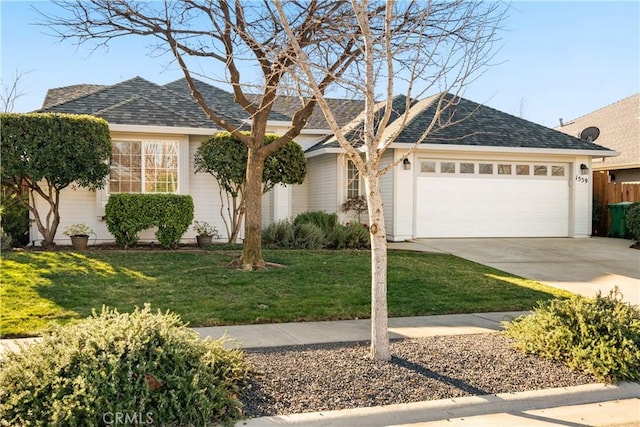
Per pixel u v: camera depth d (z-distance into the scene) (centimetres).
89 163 1181
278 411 411
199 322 684
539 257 1320
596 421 436
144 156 1354
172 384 400
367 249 1388
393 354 551
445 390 461
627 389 495
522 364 535
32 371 394
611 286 999
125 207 1243
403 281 969
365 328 683
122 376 391
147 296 796
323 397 436
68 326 467
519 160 1684
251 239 1034
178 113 1430
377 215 528
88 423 366
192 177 1439
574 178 1728
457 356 551
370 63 517
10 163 1123
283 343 606
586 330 543
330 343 610
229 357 470
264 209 1856
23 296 767
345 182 1681
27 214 1315
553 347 554
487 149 1589
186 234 1424
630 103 2333
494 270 1129
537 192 1705
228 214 1448
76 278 891
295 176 1375
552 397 467
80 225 1267
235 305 766
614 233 1744
